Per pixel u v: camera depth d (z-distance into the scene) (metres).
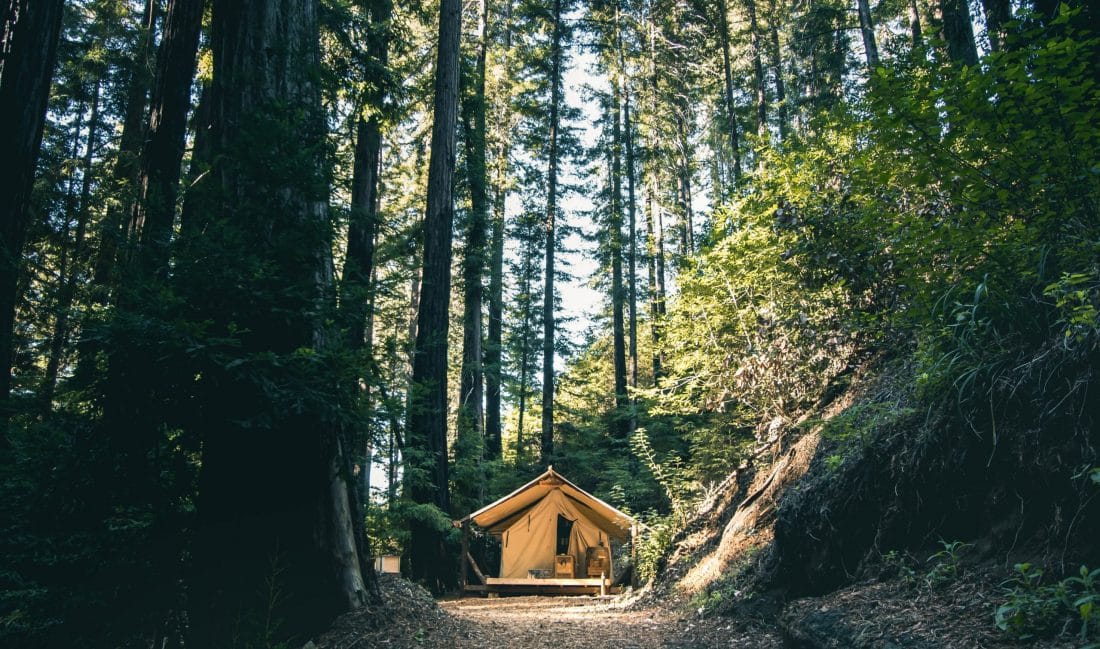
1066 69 4.34
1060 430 4.21
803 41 21.59
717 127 27.50
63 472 4.46
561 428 27.05
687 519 12.85
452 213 15.02
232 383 4.93
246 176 5.61
